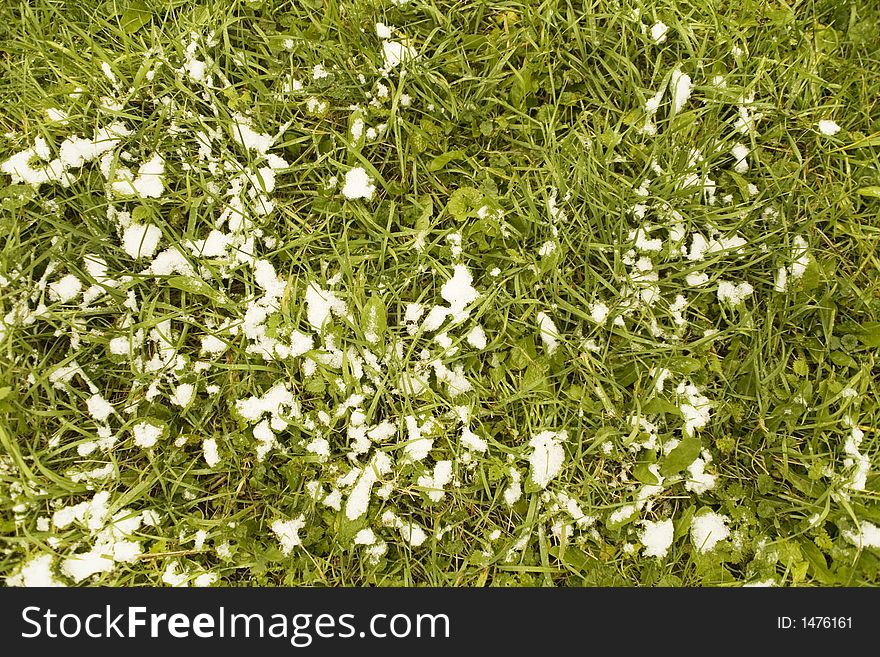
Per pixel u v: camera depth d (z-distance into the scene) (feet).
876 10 4.16
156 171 3.92
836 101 4.10
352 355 3.87
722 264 3.99
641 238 3.95
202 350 3.87
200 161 3.98
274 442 3.77
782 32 4.19
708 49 4.18
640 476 3.71
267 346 3.84
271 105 4.03
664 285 3.94
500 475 3.76
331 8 4.04
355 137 3.96
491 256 3.94
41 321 3.75
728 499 3.79
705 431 3.91
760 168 4.05
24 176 3.82
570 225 3.98
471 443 3.79
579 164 3.93
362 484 3.73
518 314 3.94
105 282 3.84
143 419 3.73
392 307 3.96
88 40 3.97
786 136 4.11
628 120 4.04
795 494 3.81
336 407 3.82
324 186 3.97
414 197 3.99
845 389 3.81
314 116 4.05
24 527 3.55
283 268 3.98
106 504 3.64
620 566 3.78
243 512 3.70
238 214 3.92
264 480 3.81
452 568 3.80
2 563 3.51
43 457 3.66
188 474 3.77
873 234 3.98
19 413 3.63
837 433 3.83
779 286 3.94
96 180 3.89
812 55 4.14
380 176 3.94
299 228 3.95
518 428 3.88
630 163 4.06
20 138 3.89
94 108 3.97
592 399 3.87
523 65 4.06
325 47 4.04
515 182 4.00
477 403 3.85
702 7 4.17
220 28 4.04
